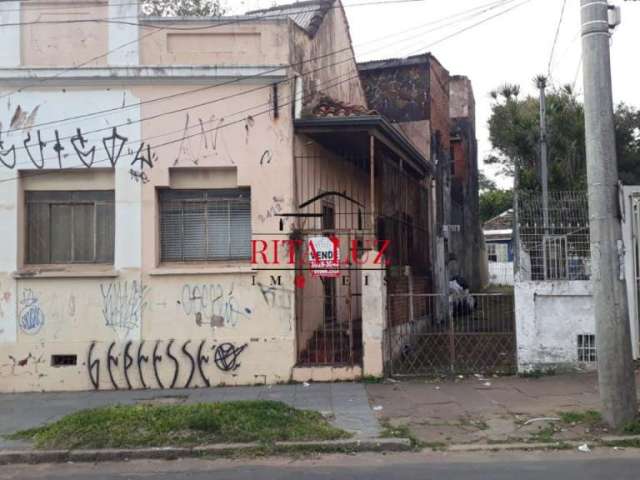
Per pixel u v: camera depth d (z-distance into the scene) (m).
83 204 11.27
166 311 10.83
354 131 11.09
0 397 10.39
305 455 7.30
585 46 7.98
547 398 9.26
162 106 11.02
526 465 6.70
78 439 7.67
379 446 7.42
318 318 12.31
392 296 11.62
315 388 10.29
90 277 10.87
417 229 15.59
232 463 7.10
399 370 11.20
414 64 18.09
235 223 11.20
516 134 16.31
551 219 10.99
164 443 7.55
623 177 25.98
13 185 11.05
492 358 11.67
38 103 11.07
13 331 10.87
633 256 11.16
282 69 10.89
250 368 10.72
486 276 30.81
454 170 24.44
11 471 7.09
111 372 10.77
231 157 10.95
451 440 7.59
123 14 11.08
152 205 10.95
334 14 14.21
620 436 7.46
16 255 10.97
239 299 10.81
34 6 11.14
